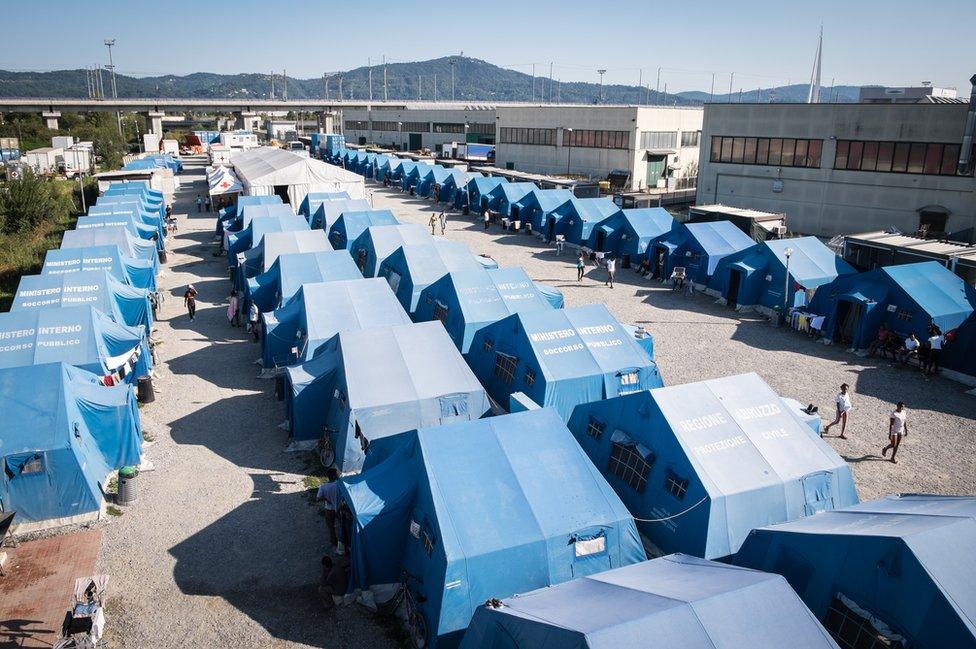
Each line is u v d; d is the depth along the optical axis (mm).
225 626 12367
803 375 24453
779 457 14500
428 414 17688
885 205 45781
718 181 55219
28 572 13648
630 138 71438
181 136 169875
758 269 31688
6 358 19234
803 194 49938
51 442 15016
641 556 13141
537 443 14086
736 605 9148
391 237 34344
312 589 13383
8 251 43000
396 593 12977
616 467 15828
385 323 22703
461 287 25562
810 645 8906
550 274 38812
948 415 21344
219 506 15977
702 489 13469
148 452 18312
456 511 12328
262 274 28578
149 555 14234
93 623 11633
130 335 21969
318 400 18625
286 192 54938
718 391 15703
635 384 20031
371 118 137500
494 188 56938
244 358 25344
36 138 133625
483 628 10250
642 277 38562
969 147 40438
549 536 12250
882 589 10031
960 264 29812
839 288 28188
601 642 8281
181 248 44656
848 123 46562
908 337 25500
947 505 11742
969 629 9055
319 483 17047
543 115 82375
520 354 20453
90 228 34094
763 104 51094
